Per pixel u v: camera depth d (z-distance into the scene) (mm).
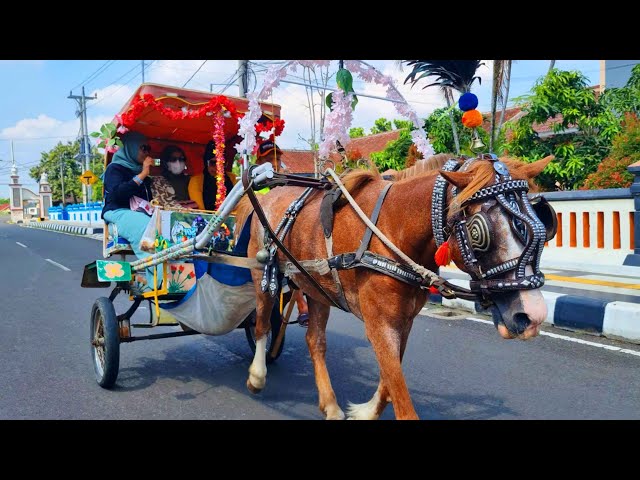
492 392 4508
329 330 6754
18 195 58531
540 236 2461
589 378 4754
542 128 14078
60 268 13172
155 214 4824
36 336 6523
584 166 12266
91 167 37656
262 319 4367
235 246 4609
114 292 5152
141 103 4941
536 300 2486
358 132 25266
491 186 2592
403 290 3018
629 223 9562
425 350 5684
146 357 5684
